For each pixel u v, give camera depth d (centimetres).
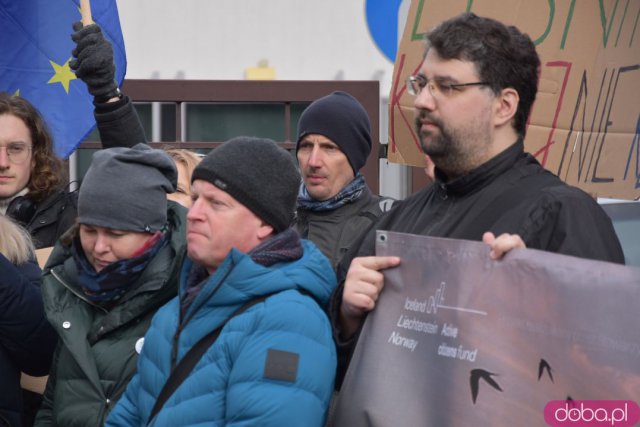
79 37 422
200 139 652
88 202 340
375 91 646
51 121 516
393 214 311
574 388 240
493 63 276
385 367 269
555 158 395
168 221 361
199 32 657
